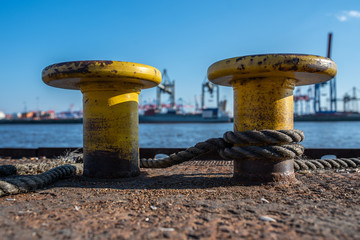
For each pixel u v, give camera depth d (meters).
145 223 2.10
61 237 1.85
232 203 2.59
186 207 2.49
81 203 2.63
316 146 22.53
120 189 3.16
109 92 3.70
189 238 1.83
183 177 3.85
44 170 4.49
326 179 3.54
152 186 3.30
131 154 3.84
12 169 4.14
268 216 2.22
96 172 3.72
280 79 3.28
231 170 4.48
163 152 5.71
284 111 3.33
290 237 1.82
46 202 2.67
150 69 3.64
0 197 2.85
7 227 2.02
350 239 1.78
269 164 3.28
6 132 52.41
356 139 28.23
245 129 3.38
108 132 3.70
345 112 107.50
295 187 3.14
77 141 30.41
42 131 56.16
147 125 78.00
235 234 1.88
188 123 92.25
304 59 2.97
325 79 3.44
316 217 2.18
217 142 3.73
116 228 2.00
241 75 3.22
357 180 3.45
